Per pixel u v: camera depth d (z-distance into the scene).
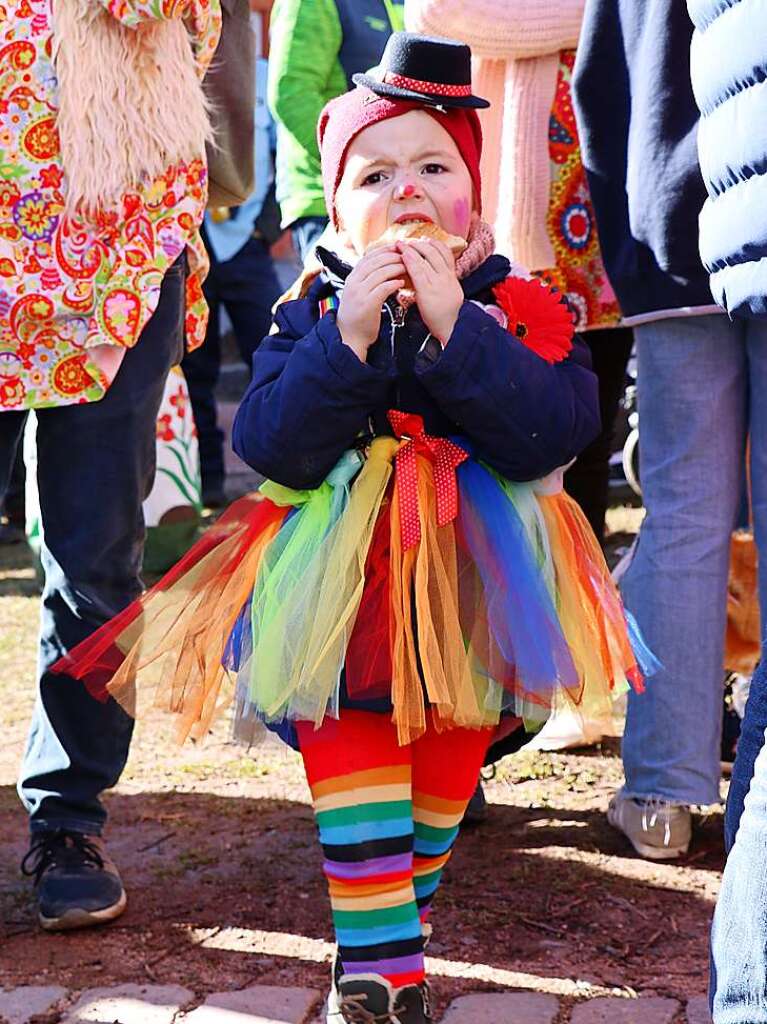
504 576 3.04
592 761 5.25
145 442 4.09
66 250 3.87
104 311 3.89
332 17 5.90
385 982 2.95
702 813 4.71
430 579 3.04
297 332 3.27
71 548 4.01
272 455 3.08
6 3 3.78
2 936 3.93
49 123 3.83
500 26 4.75
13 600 7.90
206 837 4.60
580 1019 3.41
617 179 4.36
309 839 4.57
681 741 4.32
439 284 3.04
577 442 3.16
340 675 3.00
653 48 4.06
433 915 3.99
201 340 4.53
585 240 5.02
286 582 3.07
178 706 3.27
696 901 4.07
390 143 3.27
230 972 3.69
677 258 4.13
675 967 3.68
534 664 2.99
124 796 4.97
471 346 3.01
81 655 3.55
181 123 3.99
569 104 4.95
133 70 3.89
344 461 3.15
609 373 5.27
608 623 3.25
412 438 3.15
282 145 6.11
